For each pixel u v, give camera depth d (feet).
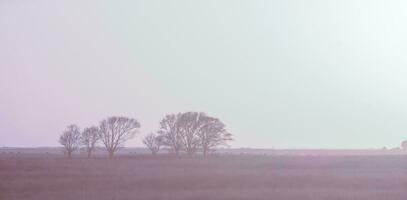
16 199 112.06
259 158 294.87
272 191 125.70
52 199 111.96
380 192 125.80
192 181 147.43
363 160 267.18
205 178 153.07
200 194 119.44
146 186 138.92
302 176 161.58
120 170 189.98
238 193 121.49
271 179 153.69
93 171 185.06
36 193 122.72
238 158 292.61
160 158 294.46
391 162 254.27
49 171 184.96
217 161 256.52
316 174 171.01
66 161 248.11
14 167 201.46
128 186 137.80
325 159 280.51
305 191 126.52
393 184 147.84
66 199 112.16
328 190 130.41
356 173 183.93
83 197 114.42
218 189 132.87
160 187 137.59
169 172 178.70
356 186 144.15
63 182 144.36
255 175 163.43
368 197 116.57
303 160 267.59
